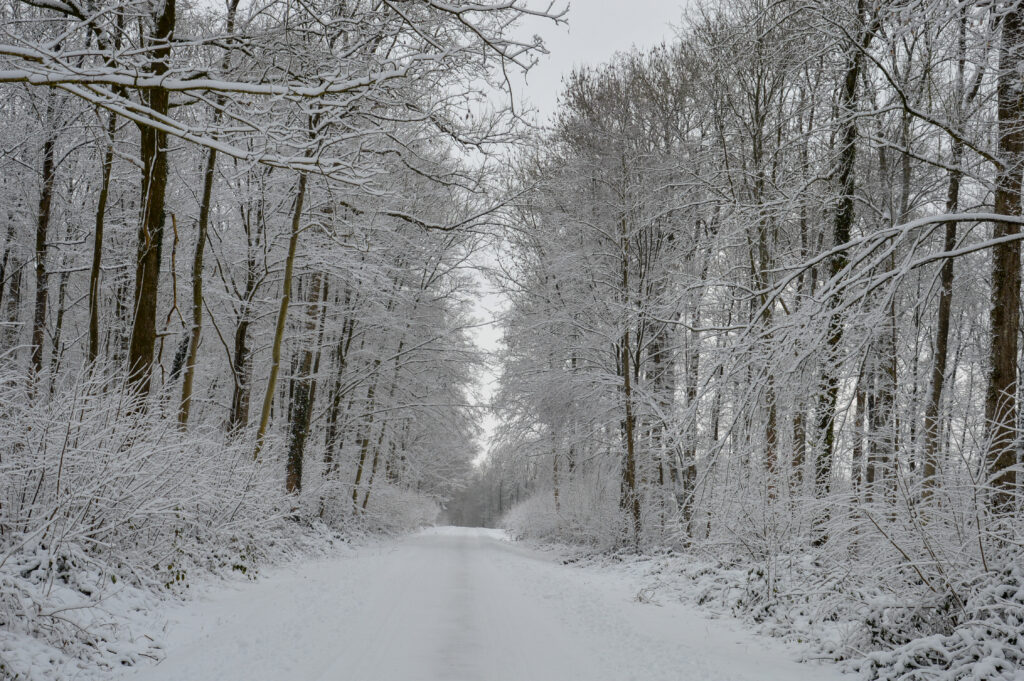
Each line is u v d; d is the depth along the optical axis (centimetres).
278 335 1569
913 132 1041
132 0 716
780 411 1020
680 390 2038
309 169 741
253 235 1759
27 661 512
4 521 672
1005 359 879
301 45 867
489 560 1827
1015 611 619
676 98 1941
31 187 1630
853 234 1598
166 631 674
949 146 1099
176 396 1557
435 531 4088
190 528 1030
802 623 867
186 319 1953
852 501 825
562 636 768
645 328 2072
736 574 1139
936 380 1153
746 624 948
